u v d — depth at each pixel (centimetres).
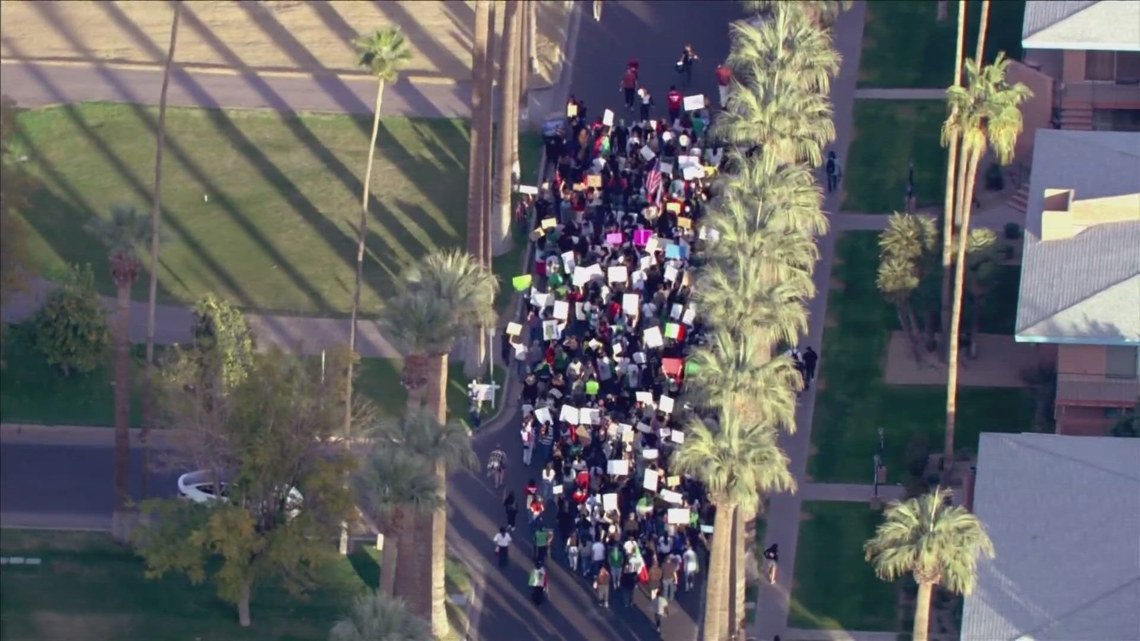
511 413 11412
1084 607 9212
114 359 11750
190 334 11931
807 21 11800
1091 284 10812
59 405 11569
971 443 10950
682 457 9319
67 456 11256
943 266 11381
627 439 10525
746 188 10562
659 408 10606
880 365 11488
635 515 10375
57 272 12031
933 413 11175
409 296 9794
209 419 10038
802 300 11875
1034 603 9262
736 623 9812
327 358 10469
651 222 11875
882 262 11544
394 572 9831
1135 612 9162
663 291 11412
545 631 10088
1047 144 11806
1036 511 9706
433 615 9900
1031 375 11281
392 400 11575
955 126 10831
